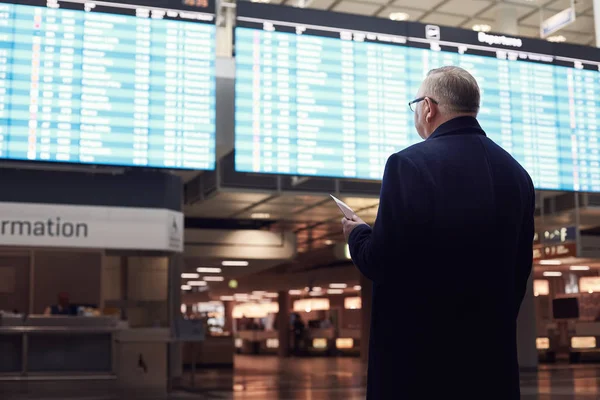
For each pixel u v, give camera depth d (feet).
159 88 32.89
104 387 38.93
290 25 34.30
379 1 49.88
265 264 74.64
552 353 92.99
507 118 36.88
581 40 56.75
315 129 34.27
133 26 32.76
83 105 32.12
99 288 45.44
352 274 96.22
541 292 107.34
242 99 33.55
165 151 32.81
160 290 52.90
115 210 37.58
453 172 6.53
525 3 50.16
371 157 34.83
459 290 6.32
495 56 36.99
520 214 6.72
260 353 139.74
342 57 34.83
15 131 31.45
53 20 32.04
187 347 82.07
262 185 49.34
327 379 58.49
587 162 38.04
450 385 6.26
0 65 31.48
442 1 49.88
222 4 43.21
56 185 36.78
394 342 6.39
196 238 65.62
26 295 44.39
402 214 6.26
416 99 7.26
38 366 37.96
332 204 55.62
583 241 55.88
